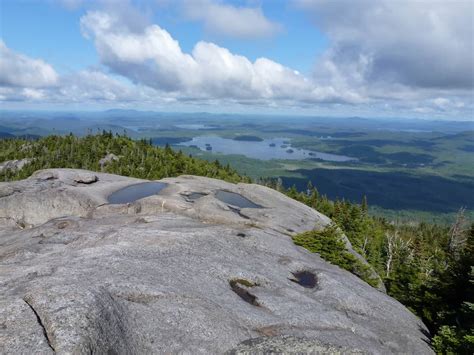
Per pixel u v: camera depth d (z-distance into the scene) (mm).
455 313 30844
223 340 14711
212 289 18984
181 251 23188
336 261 33219
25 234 28672
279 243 30922
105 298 14047
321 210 100000
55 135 155500
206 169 122000
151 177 107000
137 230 26031
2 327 11375
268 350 14688
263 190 51469
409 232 140250
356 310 23078
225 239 27641
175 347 13570
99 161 126562
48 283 14984
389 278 45188
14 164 128875
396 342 20938
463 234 83250
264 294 20625
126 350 12336
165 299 16141
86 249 21422
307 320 18828
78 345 10828
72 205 39250
